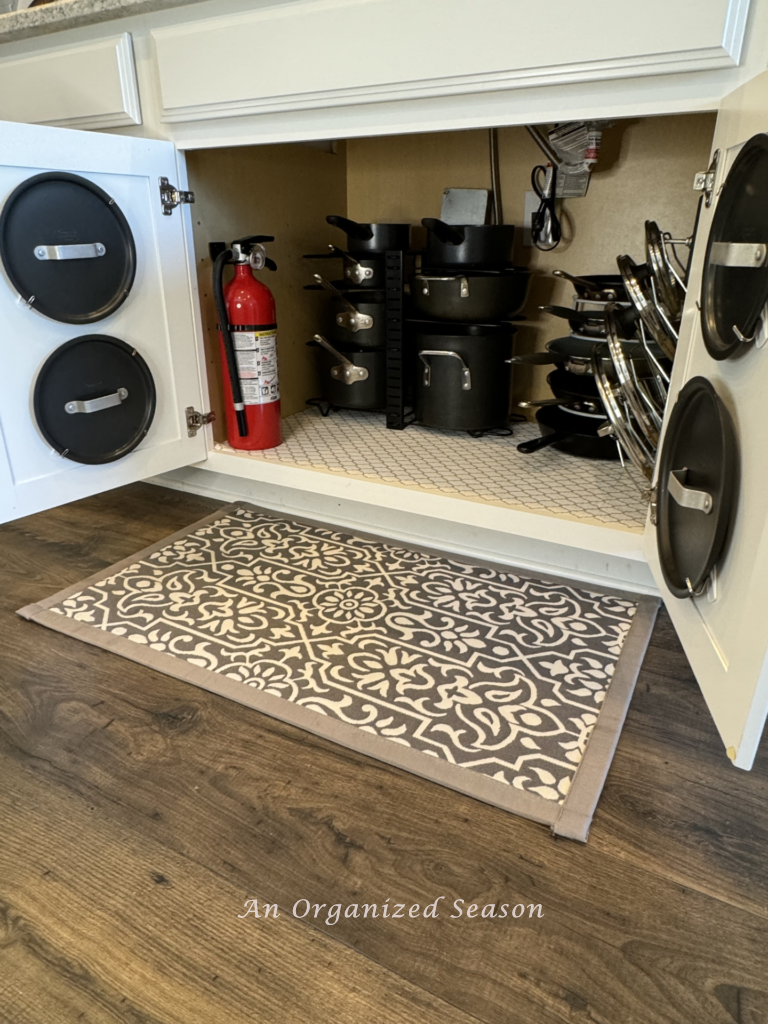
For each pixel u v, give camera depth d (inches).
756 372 26.5
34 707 38.1
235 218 60.2
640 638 43.8
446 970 24.9
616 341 44.8
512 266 60.8
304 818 31.1
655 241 41.8
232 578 51.1
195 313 56.4
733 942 26.0
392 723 36.5
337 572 51.9
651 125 58.1
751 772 34.0
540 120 39.3
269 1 43.5
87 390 48.3
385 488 52.1
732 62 33.3
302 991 24.2
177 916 26.8
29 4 62.5
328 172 72.0
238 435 59.9
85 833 30.3
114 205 47.0
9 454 44.9
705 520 30.9
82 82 52.4
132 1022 23.2
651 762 34.5
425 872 28.6
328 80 43.6
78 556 55.4
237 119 48.4
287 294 69.2
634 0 34.2
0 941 25.8
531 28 37.0
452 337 59.0
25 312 43.6
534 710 37.5
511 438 64.2
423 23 39.6
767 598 24.1
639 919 26.8
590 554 49.8
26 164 41.6
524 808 31.4
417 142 69.7
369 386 66.8
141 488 69.7
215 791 32.5
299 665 41.1
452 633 44.3
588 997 24.0
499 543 53.0
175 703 38.5
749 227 27.9
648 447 46.8
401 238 63.6
